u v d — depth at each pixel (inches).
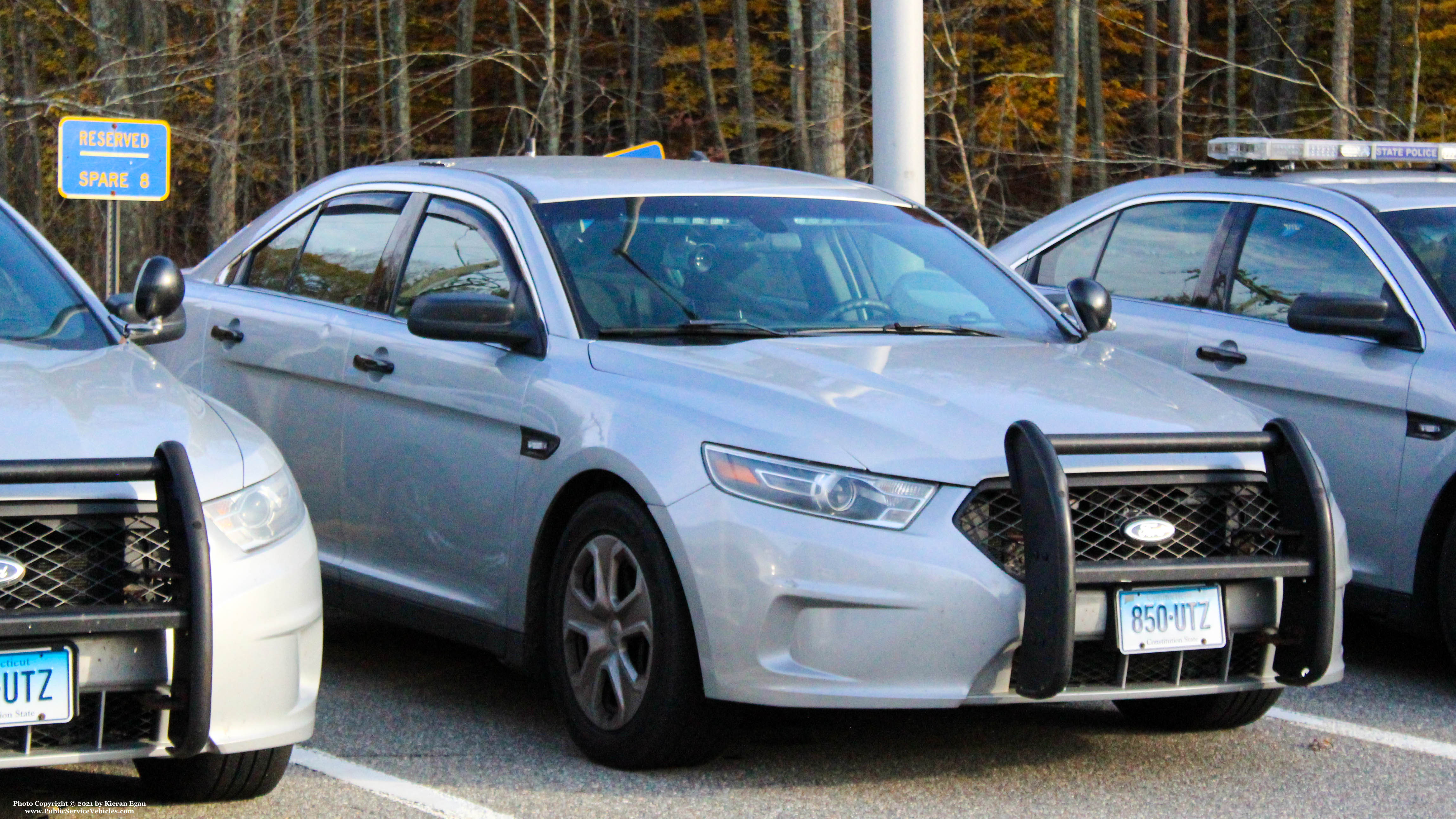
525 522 218.2
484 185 252.2
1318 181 303.0
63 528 161.0
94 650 159.0
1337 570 197.8
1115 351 243.3
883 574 182.5
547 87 1149.1
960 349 227.8
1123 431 195.6
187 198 1314.0
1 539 158.6
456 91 1370.6
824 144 714.2
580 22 1497.3
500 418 223.1
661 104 1448.1
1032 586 180.4
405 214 263.6
